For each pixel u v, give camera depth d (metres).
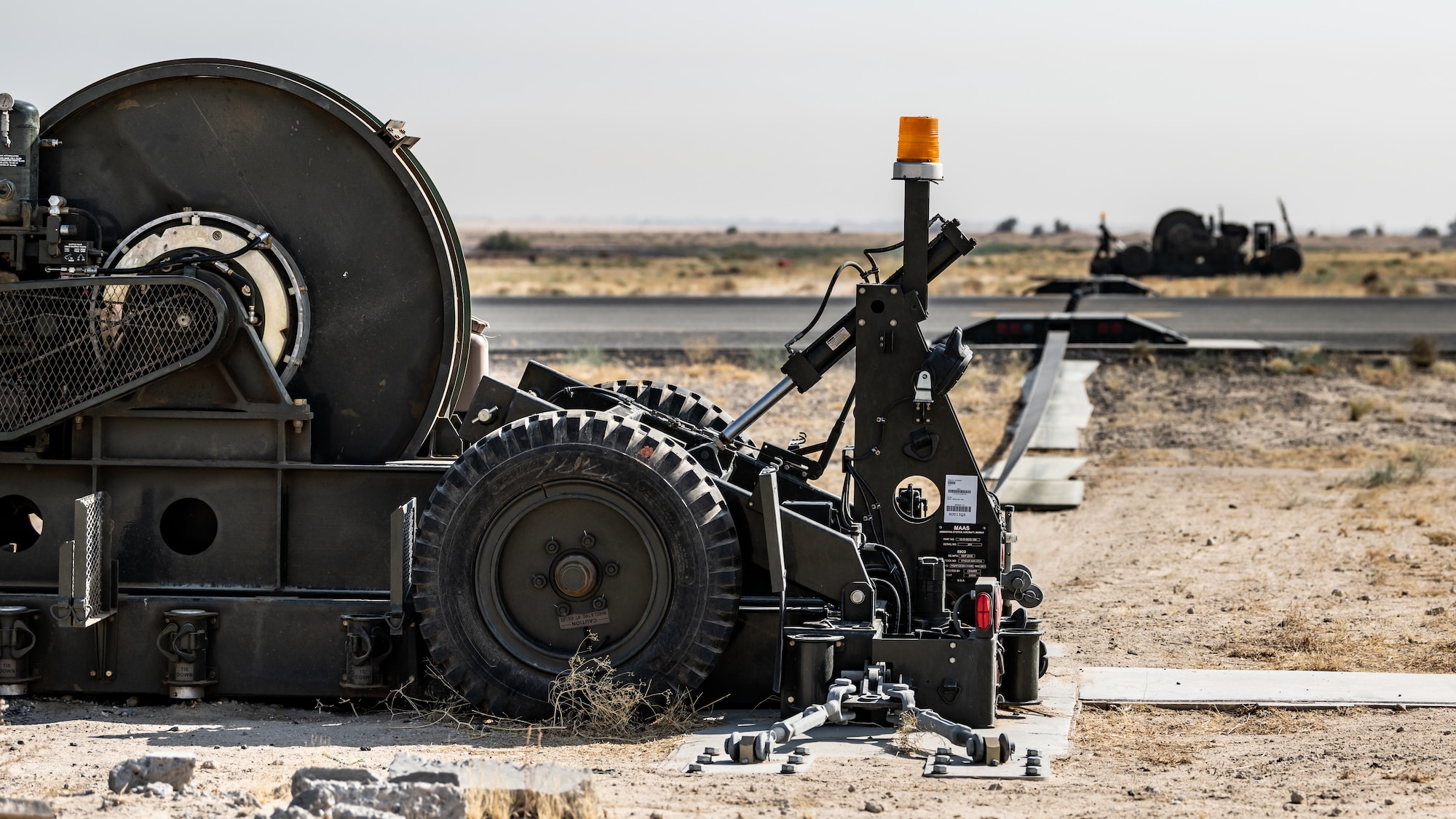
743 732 7.19
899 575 7.81
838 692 7.06
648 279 94.38
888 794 6.05
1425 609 10.68
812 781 6.25
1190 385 25.03
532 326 38.19
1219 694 8.17
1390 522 14.49
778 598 7.73
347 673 7.57
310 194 7.94
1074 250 177.00
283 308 7.91
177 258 7.82
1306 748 7.04
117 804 5.59
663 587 7.26
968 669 7.26
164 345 7.59
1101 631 10.16
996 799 5.99
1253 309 43.25
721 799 5.91
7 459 7.81
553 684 7.24
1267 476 17.55
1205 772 6.56
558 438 7.28
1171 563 12.81
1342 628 9.99
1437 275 88.00
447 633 7.28
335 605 7.65
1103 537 14.17
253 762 6.44
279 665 7.68
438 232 7.88
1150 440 20.17
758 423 21.33
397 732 7.21
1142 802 5.96
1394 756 6.79
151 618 7.71
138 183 7.98
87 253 7.83
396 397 8.04
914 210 7.82
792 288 81.75
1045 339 29.55
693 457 7.94
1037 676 7.90
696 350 29.45
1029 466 18.28
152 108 7.96
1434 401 23.91
